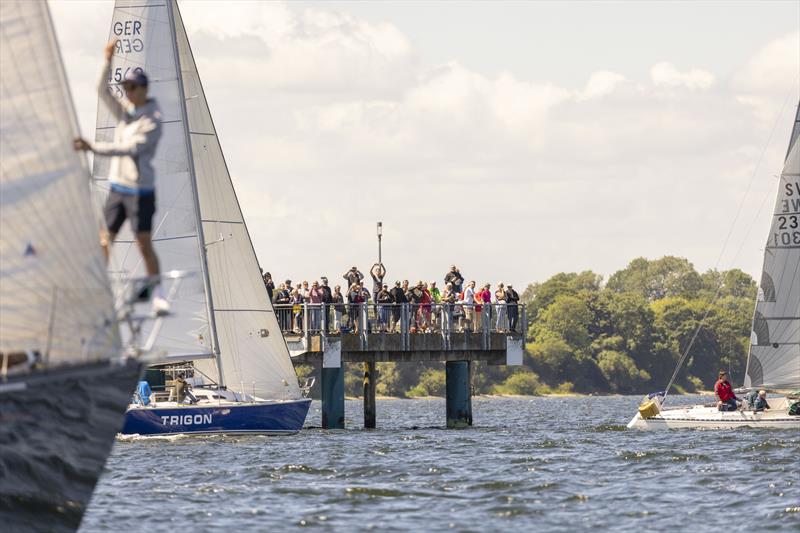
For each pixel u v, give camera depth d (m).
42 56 58.50
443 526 82.19
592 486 101.81
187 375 158.12
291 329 179.75
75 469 60.69
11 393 59.22
